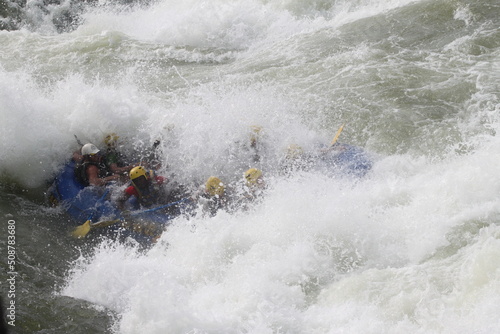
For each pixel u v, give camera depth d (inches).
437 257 842.2
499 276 745.0
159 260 943.7
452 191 949.2
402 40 1605.6
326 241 912.3
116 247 991.0
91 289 861.2
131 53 1829.5
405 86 1402.6
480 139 1144.8
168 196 1101.7
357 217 938.7
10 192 1122.7
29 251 956.6
